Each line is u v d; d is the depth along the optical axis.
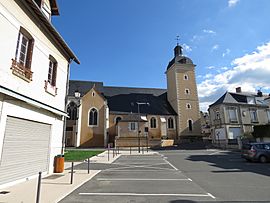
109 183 8.60
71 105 40.66
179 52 51.50
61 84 12.15
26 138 8.65
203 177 9.98
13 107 7.71
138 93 52.25
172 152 27.64
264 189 7.54
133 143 38.41
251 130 35.03
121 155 23.41
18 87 7.96
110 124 42.84
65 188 7.46
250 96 37.31
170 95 51.03
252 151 16.12
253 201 6.05
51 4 12.13
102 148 36.16
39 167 9.62
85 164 15.18
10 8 7.57
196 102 47.84
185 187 7.88
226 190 7.40
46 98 10.28
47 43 10.37
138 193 6.98
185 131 45.50
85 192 7.09
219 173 11.12
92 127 39.09
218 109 36.38
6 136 7.42
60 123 11.95
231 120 34.78
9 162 7.52
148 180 9.27
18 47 8.30
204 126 61.00
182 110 46.59
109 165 14.66
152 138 42.03
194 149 33.06
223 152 26.58
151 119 45.22
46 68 10.23
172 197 6.51
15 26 7.83
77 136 37.53
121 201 6.07
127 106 46.78
